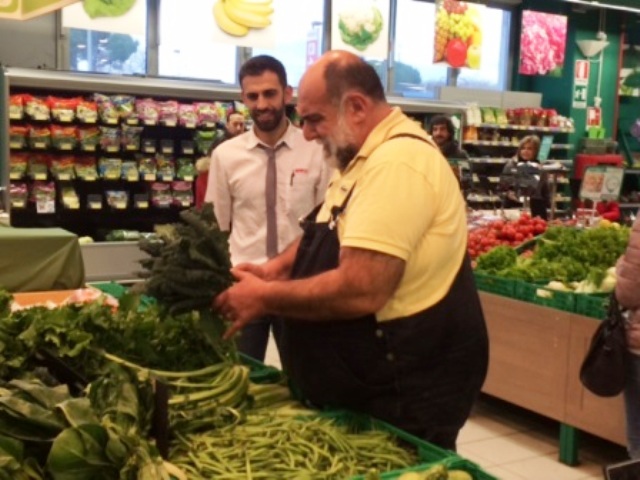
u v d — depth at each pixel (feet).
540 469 13.20
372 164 6.17
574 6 33.63
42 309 6.52
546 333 13.78
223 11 23.65
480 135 29.68
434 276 6.38
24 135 20.83
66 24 21.44
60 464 4.60
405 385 6.44
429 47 31.83
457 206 6.51
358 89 6.44
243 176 11.07
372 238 5.94
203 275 6.43
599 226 17.56
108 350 6.59
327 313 6.15
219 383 6.66
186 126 22.45
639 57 36.52
